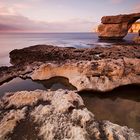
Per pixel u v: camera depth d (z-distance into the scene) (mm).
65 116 6602
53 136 5605
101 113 8547
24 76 13609
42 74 13070
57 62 16094
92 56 19609
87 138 5375
